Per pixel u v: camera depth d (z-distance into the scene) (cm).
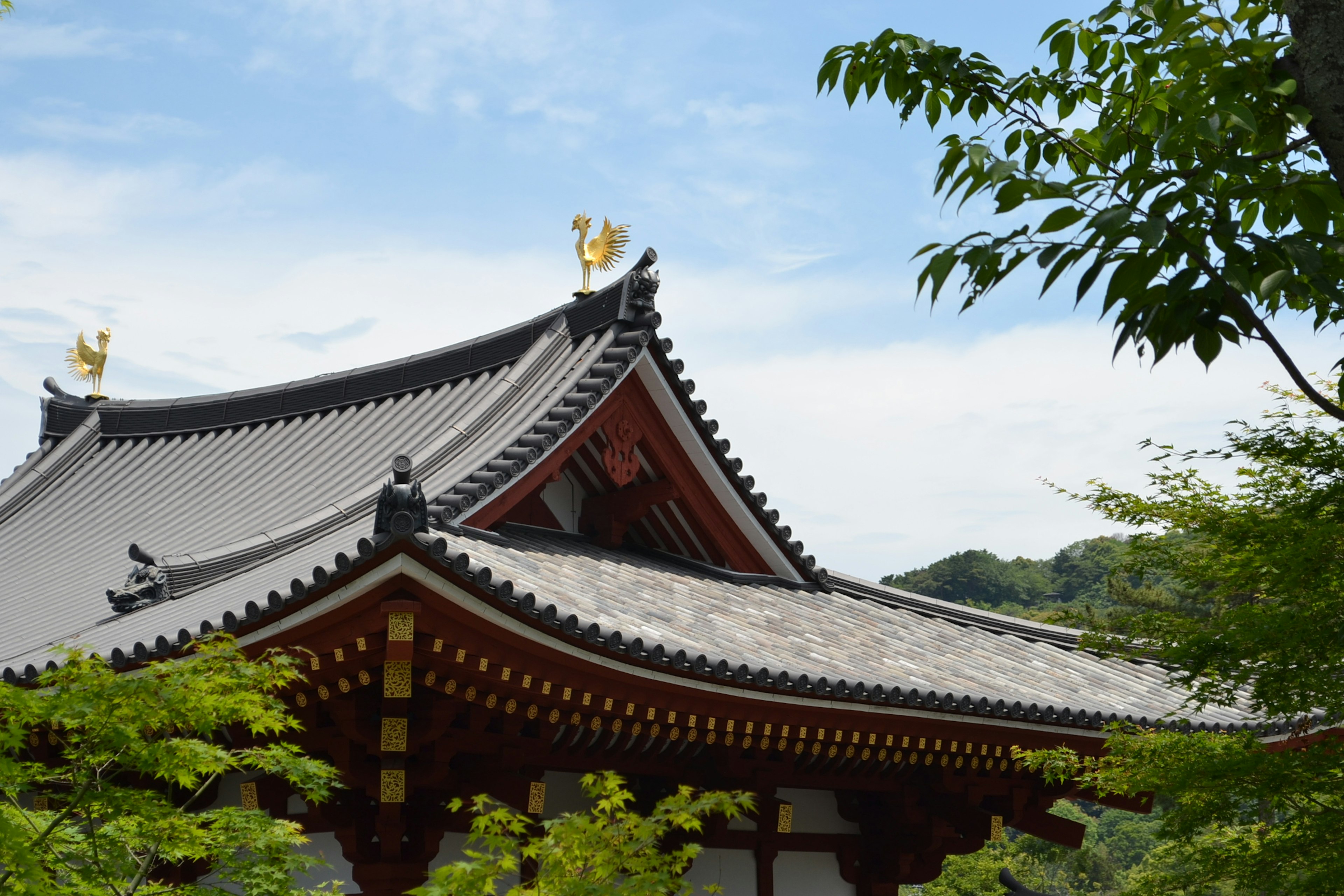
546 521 1277
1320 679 770
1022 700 1106
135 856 758
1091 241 433
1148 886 887
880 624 1331
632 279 1298
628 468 1265
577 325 1434
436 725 826
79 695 611
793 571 1386
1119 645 974
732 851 1146
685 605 1145
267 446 1725
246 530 1462
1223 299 468
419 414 1581
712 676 875
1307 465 757
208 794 1047
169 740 672
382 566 712
